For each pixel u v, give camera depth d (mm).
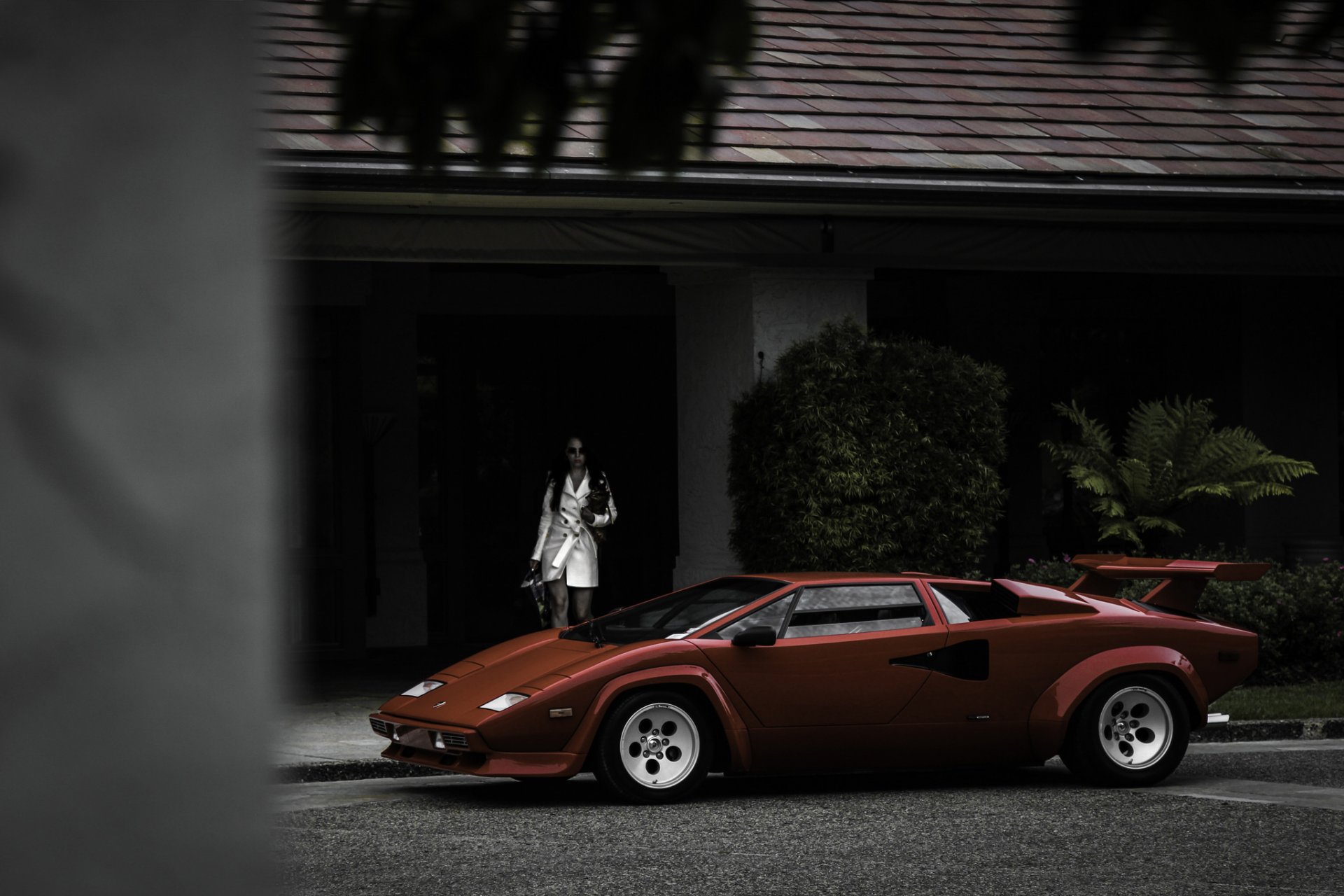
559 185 11641
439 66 1979
